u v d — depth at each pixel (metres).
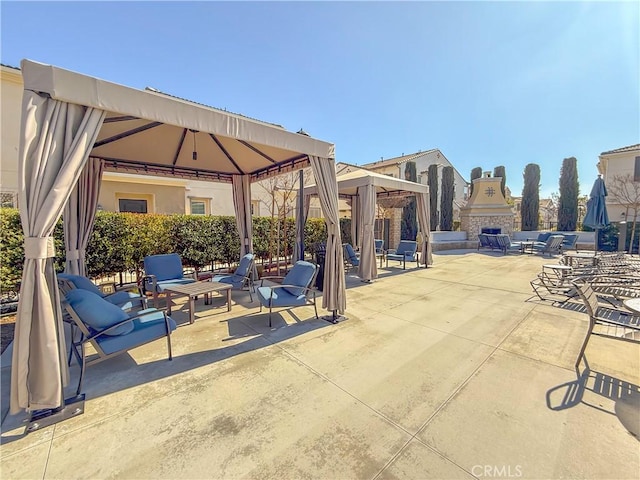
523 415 2.11
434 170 16.95
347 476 1.62
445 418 2.08
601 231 12.76
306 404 2.26
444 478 1.60
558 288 5.74
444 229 16.64
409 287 6.30
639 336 2.67
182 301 5.26
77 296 2.52
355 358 3.01
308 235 10.34
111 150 4.79
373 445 1.84
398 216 14.53
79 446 1.83
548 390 2.41
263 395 2.38
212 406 2.24
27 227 1.98
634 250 12.11
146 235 6.32
